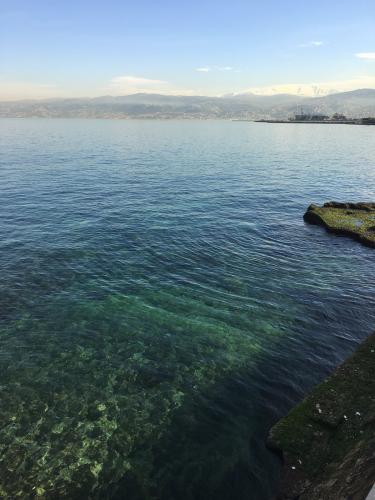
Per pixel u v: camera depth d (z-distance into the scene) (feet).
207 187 147.54
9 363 45.68
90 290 64.18
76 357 47.32
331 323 56.08
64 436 35.96
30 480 31.76
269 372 45.42
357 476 25.63
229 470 32.94
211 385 43.09
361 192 146.00
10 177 153.79
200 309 59.16
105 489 31.24
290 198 134.41
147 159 224.12
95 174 166.91
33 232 90.74
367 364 41.68
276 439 34.58
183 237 91.30
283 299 62.75
